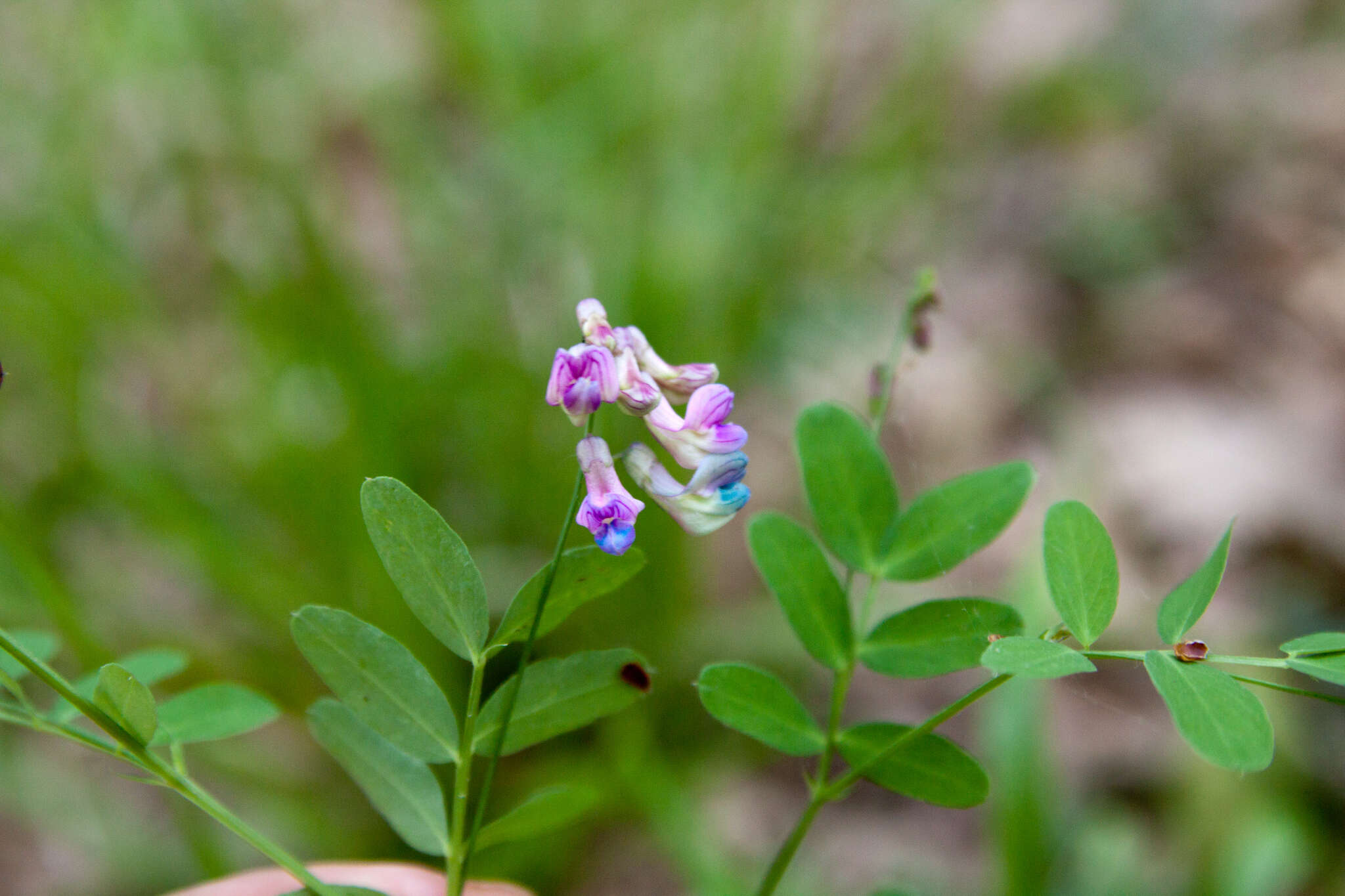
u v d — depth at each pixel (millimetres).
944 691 484
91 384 473
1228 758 227
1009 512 258
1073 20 838
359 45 649
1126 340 653
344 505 428
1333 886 381
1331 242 689
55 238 498
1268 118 780
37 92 562
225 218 534
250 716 254
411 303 563
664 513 424
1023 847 341
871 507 261
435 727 248
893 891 274
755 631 461
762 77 600
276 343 466
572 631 429
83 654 361
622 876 429
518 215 541
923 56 668
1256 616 492
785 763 468
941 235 693
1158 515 550
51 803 428
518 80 591
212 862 373
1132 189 738
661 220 521
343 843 418
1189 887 371
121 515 473
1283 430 582
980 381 617
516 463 454
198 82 523
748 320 522
